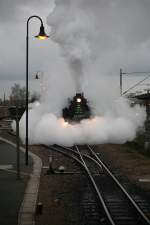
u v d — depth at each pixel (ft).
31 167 67.77
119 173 65.10
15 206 40.96
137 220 38.27
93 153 86.89
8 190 48.67
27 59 73.51
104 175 62.59
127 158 82.53
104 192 50.65
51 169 63.16
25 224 34.78
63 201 45.70
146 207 42.98
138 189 52.65
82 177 60.59
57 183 55.77
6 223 35.01
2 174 60.08
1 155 83.51
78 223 37.27
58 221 37.42
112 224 35.09
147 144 99.60
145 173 64.75
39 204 38.99
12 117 57.11
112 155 87.25
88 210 41.91
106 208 39.81
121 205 43.86
